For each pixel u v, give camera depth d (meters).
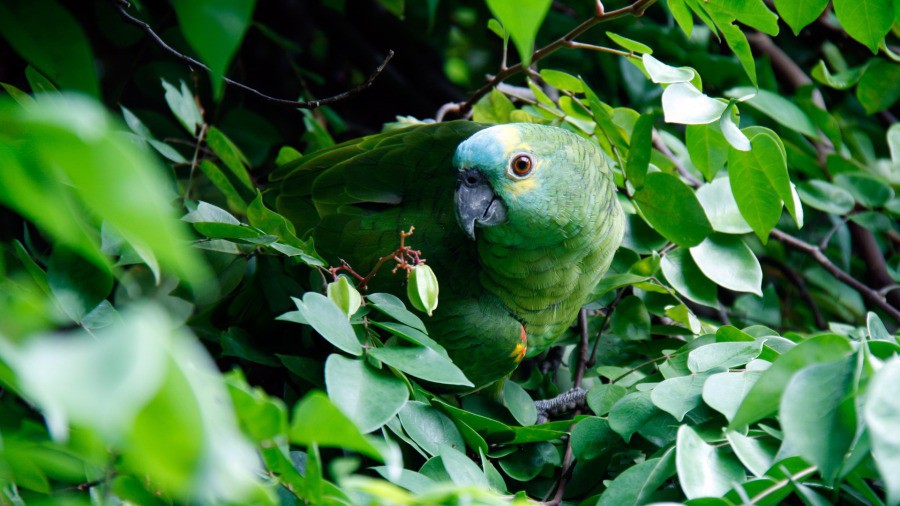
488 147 2.74
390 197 3.06
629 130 3.18
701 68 3.91
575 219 2.84
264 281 2.71
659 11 4.13
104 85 3.63
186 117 3.01
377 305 2.06
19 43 1.27
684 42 3.96
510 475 2.37
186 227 2.44
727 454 1.90
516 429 2.31
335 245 2.97
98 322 1.81
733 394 2.01
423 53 4.61
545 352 3.48
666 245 3.18
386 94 4.62
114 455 1.27
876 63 3.43
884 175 3.91
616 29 3.99
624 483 1.88
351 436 1.15
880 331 2.19
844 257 3.74
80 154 0.63
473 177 2.78
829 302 3.89
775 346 2.36
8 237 2.71
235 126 3.60
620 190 3.30
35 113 0.63
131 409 0.63
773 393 1.54
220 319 2.77
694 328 2.86
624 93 4.13
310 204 3.07
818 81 3.90
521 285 2.96
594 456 2.27
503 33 3.11
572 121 3.29
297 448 2.09
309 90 4.20
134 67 3.39
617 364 3.04
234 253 2.60
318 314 1.79
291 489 1.48
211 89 3.73
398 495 1.26
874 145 4.20
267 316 2.73
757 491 1.70
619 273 3.19
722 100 2.37
